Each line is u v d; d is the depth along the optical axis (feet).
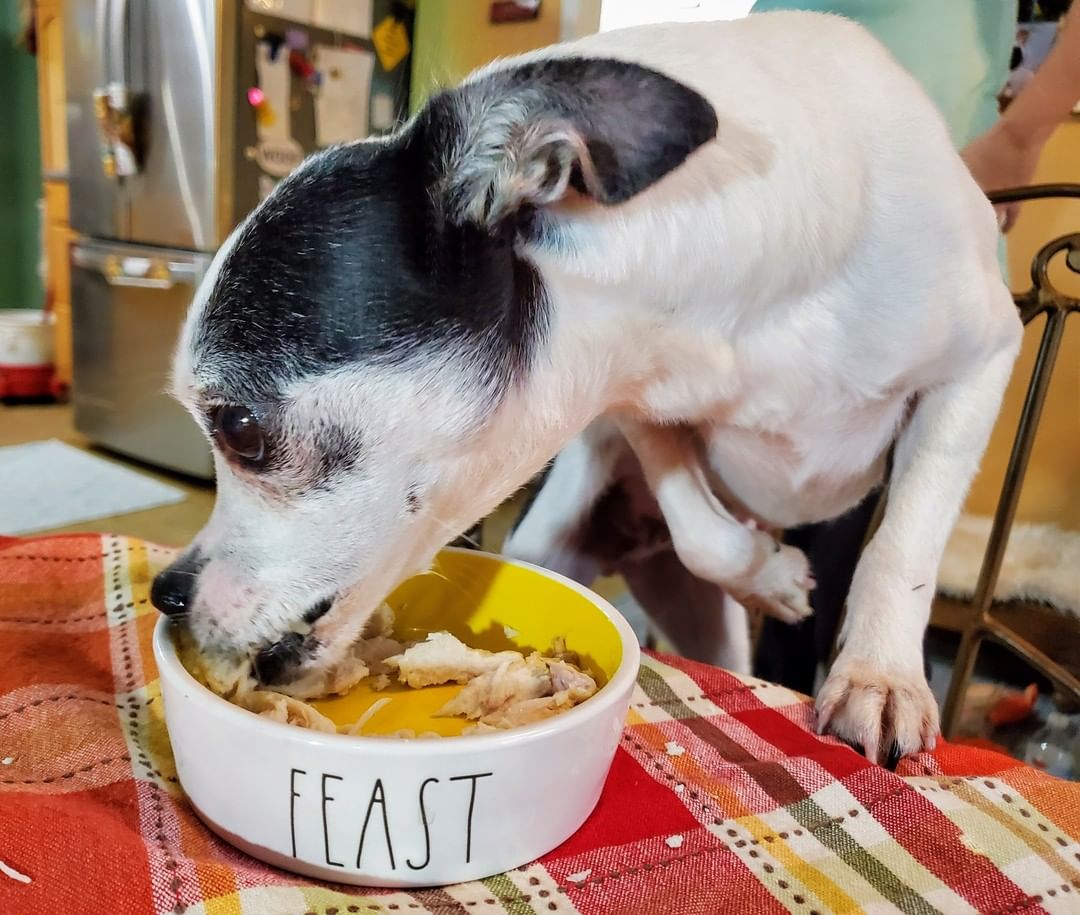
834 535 4.58
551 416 2.34
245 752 1.62
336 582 2.20
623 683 1.85
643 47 2.47
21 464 8.95
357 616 2.26
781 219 2.44
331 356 2.04
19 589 2.62
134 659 2.42
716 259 2.38
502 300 2.15
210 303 2.10
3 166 13.79
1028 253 6.34
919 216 2.64
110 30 8.42
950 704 3.88
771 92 2.48
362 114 8.90
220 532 2.25
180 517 7.64
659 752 2.18
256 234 2.07
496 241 2.11
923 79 4.56
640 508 4.17
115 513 7.62
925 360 2.83
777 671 5.07
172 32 8.07
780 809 1.99
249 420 2.09
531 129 1.94
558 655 2.30
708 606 4.35
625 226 2.23
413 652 2.25
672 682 2.56
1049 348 3.59
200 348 2.10
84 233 9.52
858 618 2.77
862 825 1.95
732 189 2.36
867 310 2.71
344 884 1.65
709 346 2.54
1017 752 4.98
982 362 2.96
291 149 8.57
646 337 2.44
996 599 5.72
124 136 8.48
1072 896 1.81
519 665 2.16
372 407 2.09
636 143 1.87
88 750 1.97
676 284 2.36
